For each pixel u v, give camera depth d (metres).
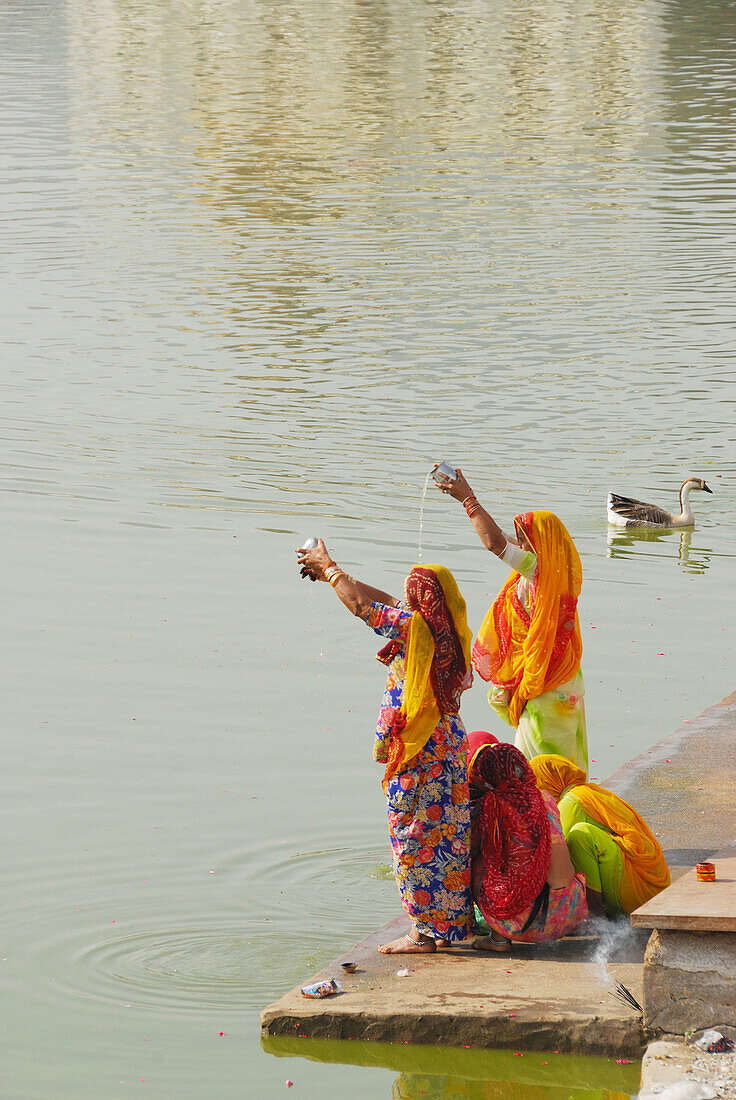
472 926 7.70
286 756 10.70
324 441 19.14
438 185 37.91
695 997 6.62
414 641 7.44
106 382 21.95
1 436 19.33
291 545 15.46
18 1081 6.74
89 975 7.79
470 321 25.17
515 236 31.95
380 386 21.61
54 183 38.59
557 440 19.25
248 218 34.38
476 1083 6.71
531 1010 6.82
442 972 7.32
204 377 22.19
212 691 11.85
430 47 63.06
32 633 13.10
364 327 24.91
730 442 19.23
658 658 12.61
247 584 14.34
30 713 11.43
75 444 19.06
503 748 7.55
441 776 7.52
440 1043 6.85
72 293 27.50
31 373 22.44
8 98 53.00
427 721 7.50
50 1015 7.36
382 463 18.28
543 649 8.36
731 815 8.69
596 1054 6.71
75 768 10.50
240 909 8.52
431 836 7.52
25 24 73.62
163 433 19.52
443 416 20.20
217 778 10.31
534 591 8.38
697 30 65.75
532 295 26.88
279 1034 7.03
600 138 44.00
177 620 13.42
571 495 17.38
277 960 7.92
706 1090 6.15
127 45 66.06
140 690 11.86
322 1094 6.64
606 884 7.67
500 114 48.38
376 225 33.38
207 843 9.36
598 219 33.59
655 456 18.69
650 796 9.03
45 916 8.45
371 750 10.80
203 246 31.44
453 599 7.57
